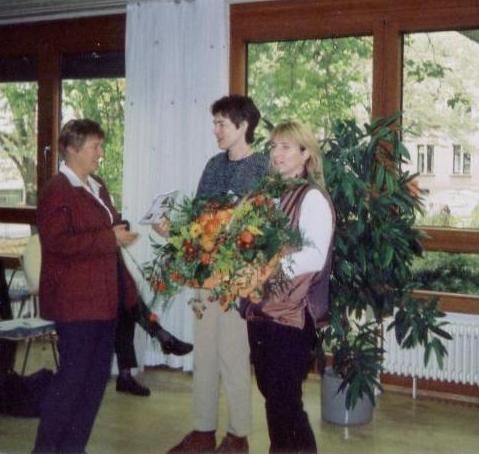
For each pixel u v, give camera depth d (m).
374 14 4.20
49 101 5.30
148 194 4.66
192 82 4.53
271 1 4.47
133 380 4.11
